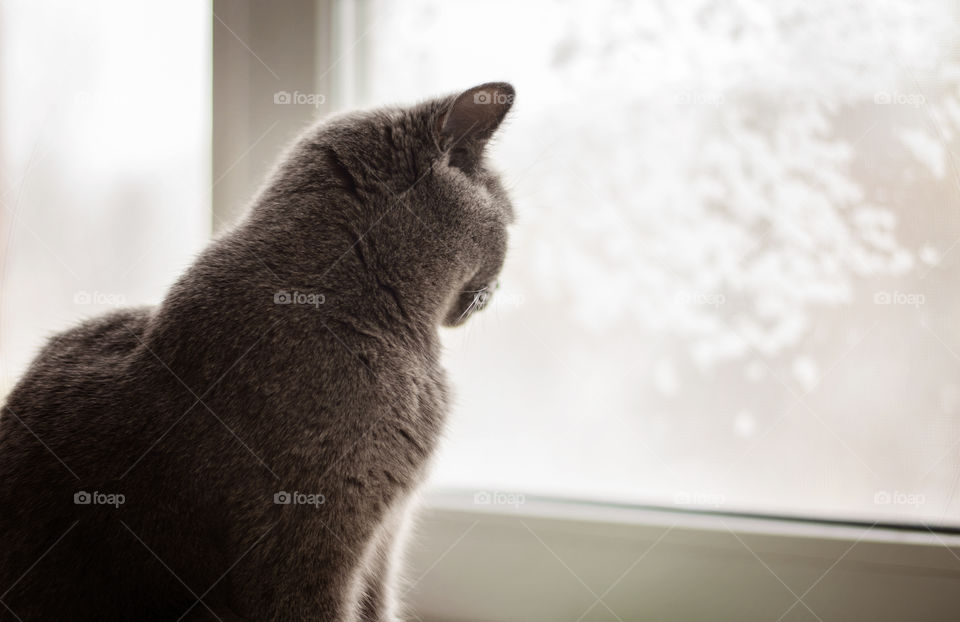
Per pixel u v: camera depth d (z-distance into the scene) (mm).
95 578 728
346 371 729
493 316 1074
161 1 1078
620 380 1053
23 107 1127
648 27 1033
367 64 1085
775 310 1010
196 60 1073
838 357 991
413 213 808
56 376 792
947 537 900
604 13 1041
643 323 1048
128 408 731
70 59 1113
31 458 745
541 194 1068
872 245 981
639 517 965
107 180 1110
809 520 958
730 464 1020
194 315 736
